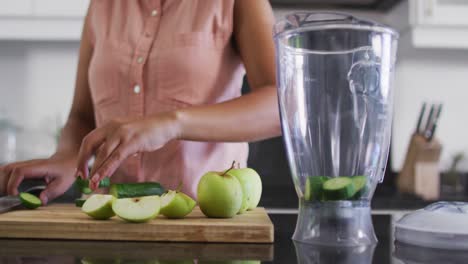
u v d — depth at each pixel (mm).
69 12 1964
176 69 961
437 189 1926
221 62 986
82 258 497
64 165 917
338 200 538
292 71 539
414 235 560
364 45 519
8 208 742
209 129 732
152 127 676
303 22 541
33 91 2285
